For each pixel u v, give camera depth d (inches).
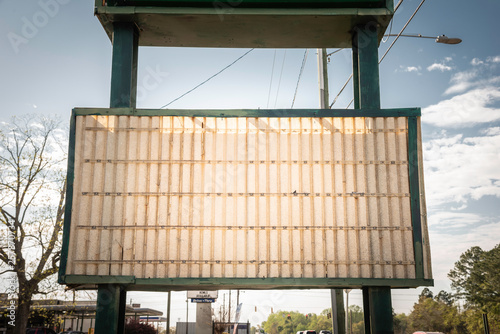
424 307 2957.7
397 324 3206.2
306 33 554.6
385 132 465.1
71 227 443.8
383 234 448.5
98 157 456.8
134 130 462.6
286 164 459.2
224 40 578.2
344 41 577.3
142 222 448.5
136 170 457.1
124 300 494.0
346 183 457.1
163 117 465.4
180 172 457.1
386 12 502.9
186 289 503.5
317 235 448.5
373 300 446.0
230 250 445.4
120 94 489.7
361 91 498.9
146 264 441.1
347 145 462.9
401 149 462.6
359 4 513.3
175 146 460.8
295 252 445.4
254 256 444.1
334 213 452.1
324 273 441.7
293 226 449.7
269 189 455.5
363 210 452.8
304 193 454.9
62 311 1146.7
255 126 464.4
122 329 484.1
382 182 457.1
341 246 446.6
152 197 452.8
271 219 450.3
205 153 460.1
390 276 441.4
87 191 450.9
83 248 441.1
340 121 466.3
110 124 462.3
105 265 439.2
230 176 457.1
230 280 438.6
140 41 580.1
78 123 462.0
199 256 443.5
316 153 461.4
